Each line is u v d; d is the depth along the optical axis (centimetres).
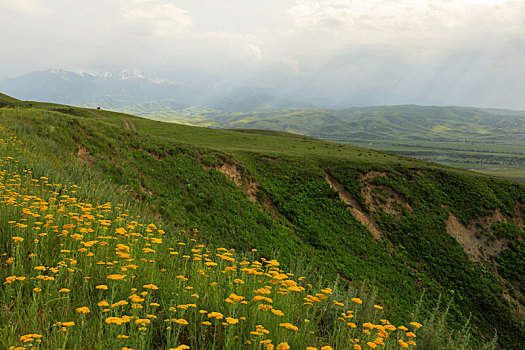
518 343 2652
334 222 3622
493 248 3762
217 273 670
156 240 665
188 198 2675
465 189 4503
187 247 1075
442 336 616
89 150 2473
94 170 2138
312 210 3700
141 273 586
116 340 333
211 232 2339
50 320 394
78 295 469
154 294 544
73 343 343
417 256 3481
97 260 580
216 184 3191
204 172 3278
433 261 3431
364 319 626
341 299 668
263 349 394
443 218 4050
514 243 3797
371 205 4097
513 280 3394
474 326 2716
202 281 612
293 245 2797
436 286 3052
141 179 2512
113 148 2745
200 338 408
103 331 404
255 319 447
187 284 604
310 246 2997
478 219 4075
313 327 517
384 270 3031
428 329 630
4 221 646
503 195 4450
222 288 596
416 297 2789
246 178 3744
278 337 416
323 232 3344
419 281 3078
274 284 593
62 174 1498
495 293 3131
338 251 3091
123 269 491
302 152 5319
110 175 2253
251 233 2656
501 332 2728
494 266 3553
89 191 1404
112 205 1248
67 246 605
